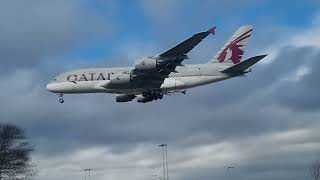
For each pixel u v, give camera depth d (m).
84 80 84.94
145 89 83.25
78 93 85.62
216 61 89.56
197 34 74.44
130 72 80.31
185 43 76.31
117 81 80.62
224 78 85.25
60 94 86.06
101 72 85.19
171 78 84.62
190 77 85.00
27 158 104.19
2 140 102.38
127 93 85.00
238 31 90.62
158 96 85.25
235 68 83.62
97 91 85.25
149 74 80.00
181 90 85.75
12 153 102.38
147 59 78.75
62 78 85.50
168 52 77.81
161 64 79.12
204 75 85.25
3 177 101.69
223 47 90.25
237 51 90.06
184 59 79.50
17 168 102.44
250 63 82.62
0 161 101.44
